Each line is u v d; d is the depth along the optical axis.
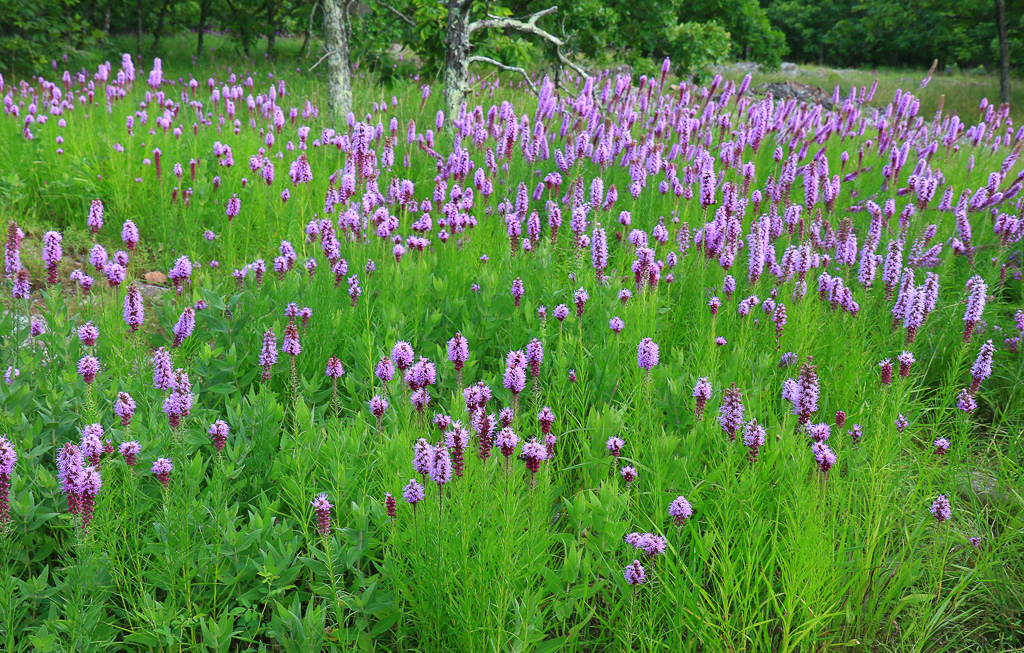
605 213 6.26
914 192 6.44
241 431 3.43
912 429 3.98
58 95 10.26
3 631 2.45
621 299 4.62
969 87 27.55
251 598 2.71
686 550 3.05
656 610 2.67
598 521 2.81
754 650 2.60
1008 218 5.41
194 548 2.72
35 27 15.95
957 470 3.67
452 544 2.60
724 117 8.90
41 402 3.51
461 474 2.67
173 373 2.87
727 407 3.00
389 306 4.45
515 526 2.61
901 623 2.95
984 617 3.05
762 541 2.97
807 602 2.55
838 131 9.84
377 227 5.06
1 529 2.53
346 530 2.86
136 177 7.36
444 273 5.15
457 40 9.64
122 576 2.68
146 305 5.27
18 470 3.05
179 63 20.61
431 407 3.99
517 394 3.15
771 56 26.23
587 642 2.72
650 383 3.52
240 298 4.49
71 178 7.05
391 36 15.77
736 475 3.11
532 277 4.86
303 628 2.48
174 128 8.57
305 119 9.93
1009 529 3.22
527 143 7.59
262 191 6.93
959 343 4.72
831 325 4.45
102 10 28.02
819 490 2.89
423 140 7.93
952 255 5.47
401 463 2.94
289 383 3.98
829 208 6.23
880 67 45.03
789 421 3.37
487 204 6.54
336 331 4.32
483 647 2.46
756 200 6.32
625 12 18.77
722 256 4.86
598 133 7.38
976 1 29.66
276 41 27.73
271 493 3.30
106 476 2.89
